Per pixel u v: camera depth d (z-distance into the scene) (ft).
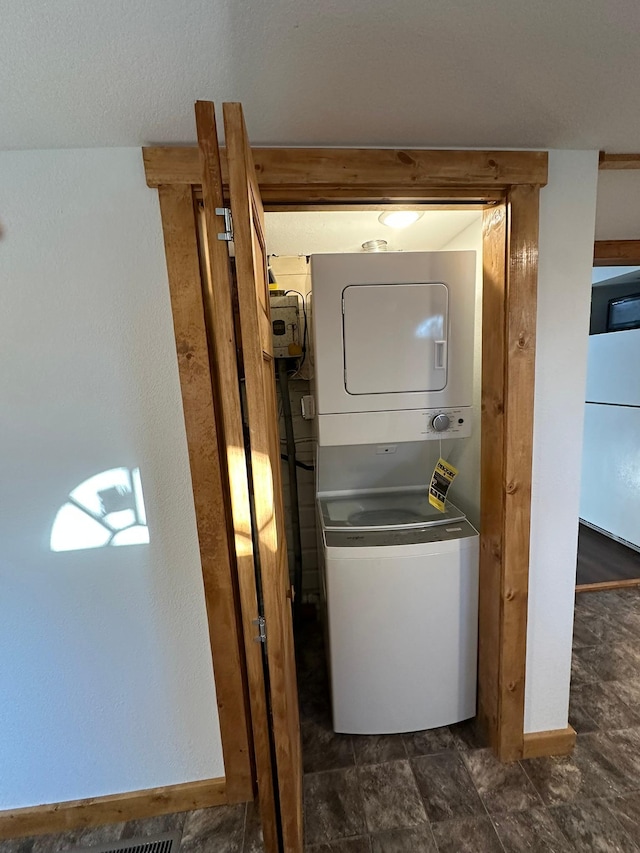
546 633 4.82
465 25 2.43
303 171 3.71
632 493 10.46
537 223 4.00
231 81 2.81
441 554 5.03
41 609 4.13
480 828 4.26
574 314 4.23
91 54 2.49
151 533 4.09
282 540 4.26
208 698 4.47
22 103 2.88
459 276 4.93
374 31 2.45
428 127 3.48
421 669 5.22
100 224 3.57
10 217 3.50
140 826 4.47
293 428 7.97
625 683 6.13
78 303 3.66
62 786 4.48
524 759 4.98
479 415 5.60
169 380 3.84
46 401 3.80
